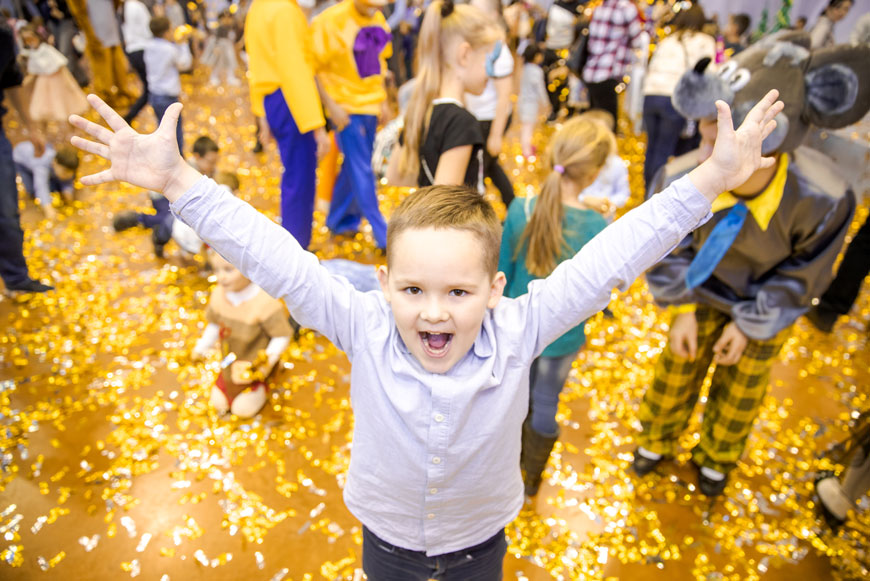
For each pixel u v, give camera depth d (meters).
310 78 3.64
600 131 2.28
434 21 2.74
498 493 1.47
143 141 1.15
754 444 3.14
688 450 3.07
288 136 3.84
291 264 1.29
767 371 2.50
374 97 4.30
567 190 2.33
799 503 2.80
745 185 2.12
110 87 8.59
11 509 2.57
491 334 1.33
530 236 2.26
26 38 6.14
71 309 3.96
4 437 2.93
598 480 2.88
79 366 3.46
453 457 1.34
